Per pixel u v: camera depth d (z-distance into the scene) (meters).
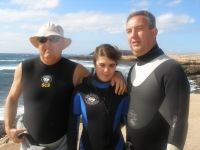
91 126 1.35
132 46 1.31
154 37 1.28
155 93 1.20
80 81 1.46
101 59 1.34
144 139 1.23
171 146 1.12
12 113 1.51
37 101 1.43
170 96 1.15
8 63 30.89
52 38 1.40
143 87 1.24
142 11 1.29
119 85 1.36
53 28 1.42
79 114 1.40
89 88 1.38
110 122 1.35
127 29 1.32
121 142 1.38
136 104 1.26
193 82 14.71
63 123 1.45
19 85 1.49
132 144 1.29
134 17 1.29
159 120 1.19
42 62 1.45
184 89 1.15
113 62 1.34
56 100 1.42
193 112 4.70
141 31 1.27
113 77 1.37
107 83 1.37
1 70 21.12
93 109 1.35
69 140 1.39
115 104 1.35
